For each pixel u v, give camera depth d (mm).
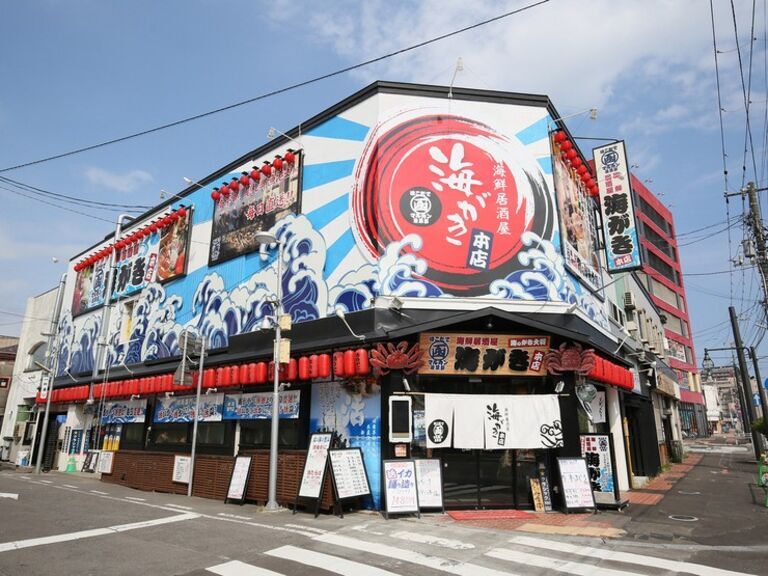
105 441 20969
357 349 11531
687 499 13430
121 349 22125
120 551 7449
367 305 12109
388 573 6410
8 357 38781
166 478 15422
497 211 12734
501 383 11984
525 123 13742
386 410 11141
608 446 13102
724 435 75000
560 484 10992
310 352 12422
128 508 11516
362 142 13508
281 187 15734
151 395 18531
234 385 14008
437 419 11047
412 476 10578
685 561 7172
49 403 23453
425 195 12594
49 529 8992
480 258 12281
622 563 7020
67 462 23312
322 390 12594
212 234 18344
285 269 14719
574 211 15172
